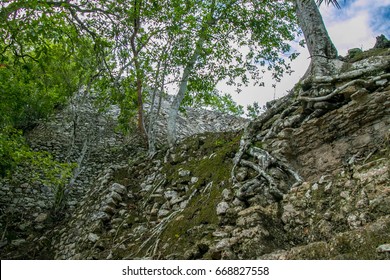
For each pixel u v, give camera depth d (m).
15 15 6.13
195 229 5.90
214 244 5.07
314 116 6.42
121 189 9.81
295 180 5.93
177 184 8.68
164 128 17.19
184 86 13.00
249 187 5.88
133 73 11.36
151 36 10.68
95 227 8.63
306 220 4.93
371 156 5.19
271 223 5.08
